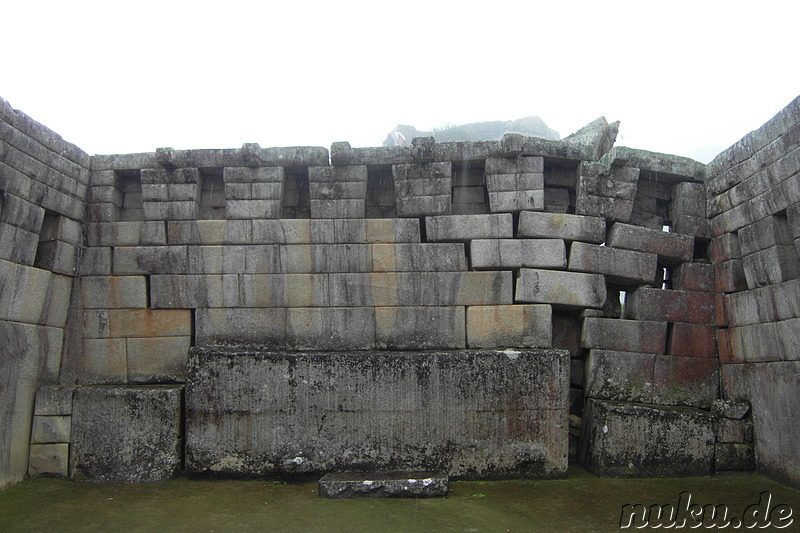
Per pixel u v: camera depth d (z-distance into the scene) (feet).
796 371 23.16
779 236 24.50
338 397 25.45
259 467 25.17
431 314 26.81
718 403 26.43
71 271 27.30
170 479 24.99
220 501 21.97
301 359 25.64
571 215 27.40
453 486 24.17
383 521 19.60
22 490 23.31
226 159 27.68
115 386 26.53
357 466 25.12
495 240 27.07
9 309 23.86
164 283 27.27
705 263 28.78
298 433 25.34
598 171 27.86
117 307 27.30
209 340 26.94
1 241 23.39
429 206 27.43
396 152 27.58
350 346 26.71
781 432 24.02
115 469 24.94
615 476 25.22
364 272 27.07
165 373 26.91
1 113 22.94
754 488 23.38
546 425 25.32
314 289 27.02
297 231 27.27
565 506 21.31
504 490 23.48
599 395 26.94
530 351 25.86
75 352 27.12
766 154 24.77
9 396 23.89
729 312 27.32
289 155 27.61
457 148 27.50
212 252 27.30
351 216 27.50
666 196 29.99
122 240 27.71
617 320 27.30
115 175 28.43
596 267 27.27
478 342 26.61
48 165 25.49
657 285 30.17
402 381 25.45
